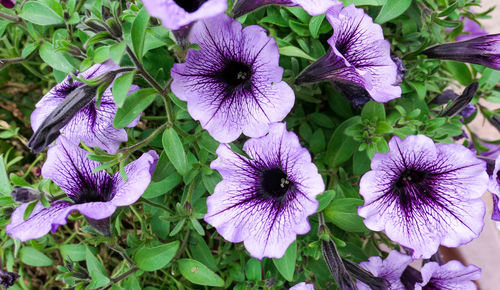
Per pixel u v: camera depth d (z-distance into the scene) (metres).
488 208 0.40
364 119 0.26
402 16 0.29
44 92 0.33
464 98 0.25
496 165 0.22
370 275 0.23
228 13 0.20
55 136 0.20
